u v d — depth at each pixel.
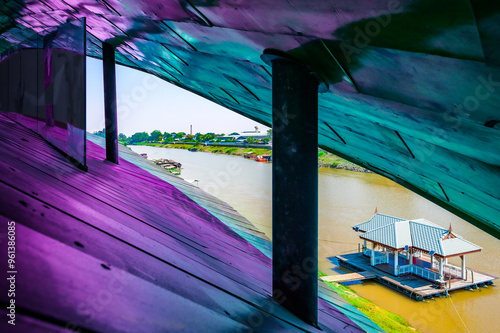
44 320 1.46
